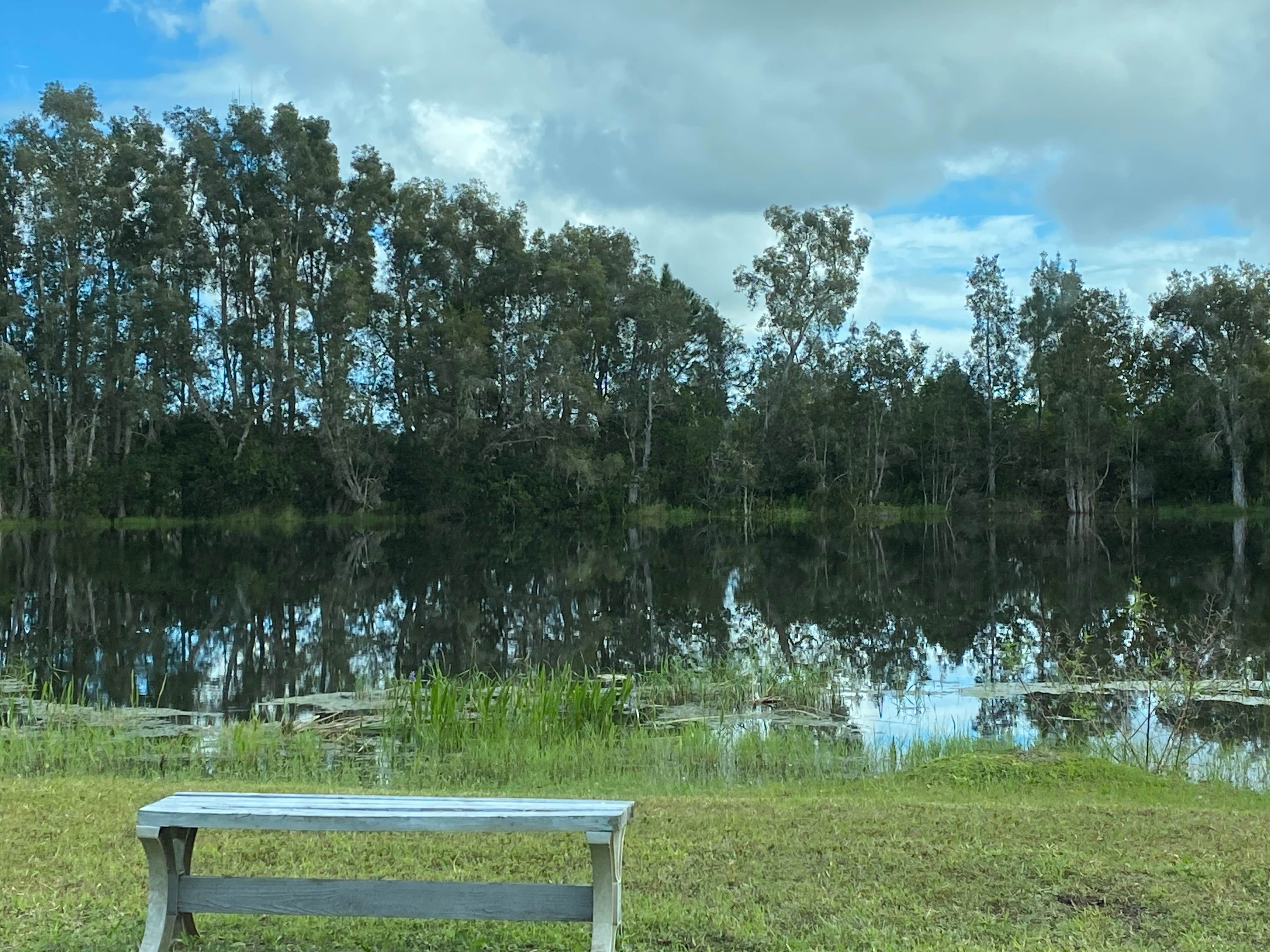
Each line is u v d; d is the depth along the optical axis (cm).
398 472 5791
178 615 2162
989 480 6706
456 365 5638
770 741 1044
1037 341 6819
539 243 6203
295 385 5384
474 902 398
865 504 6375
